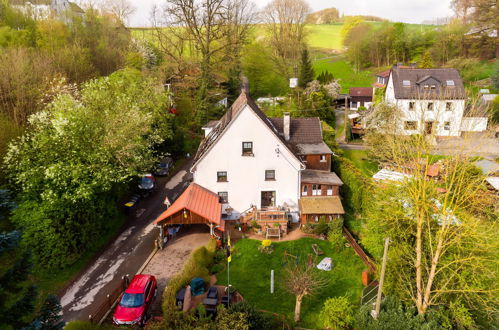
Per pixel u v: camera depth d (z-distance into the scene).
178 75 67.69
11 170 30.58
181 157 55.22
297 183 36.28
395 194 25.02
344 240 32.75
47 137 31.05
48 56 50.34
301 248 32.28
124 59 68.88
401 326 21.39
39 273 27.80
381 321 21.84
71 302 25.50
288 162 35.62
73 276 28.36
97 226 32.00
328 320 23.45
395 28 105.94
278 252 31.50
